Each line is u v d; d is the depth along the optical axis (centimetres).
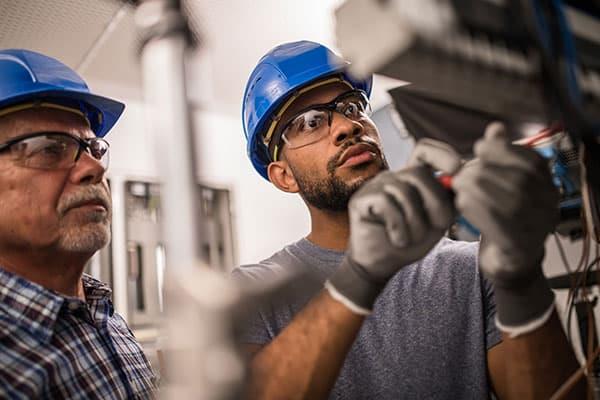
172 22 34
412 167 50
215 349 30
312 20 204
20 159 98
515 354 68
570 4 37
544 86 33
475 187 42
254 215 287
